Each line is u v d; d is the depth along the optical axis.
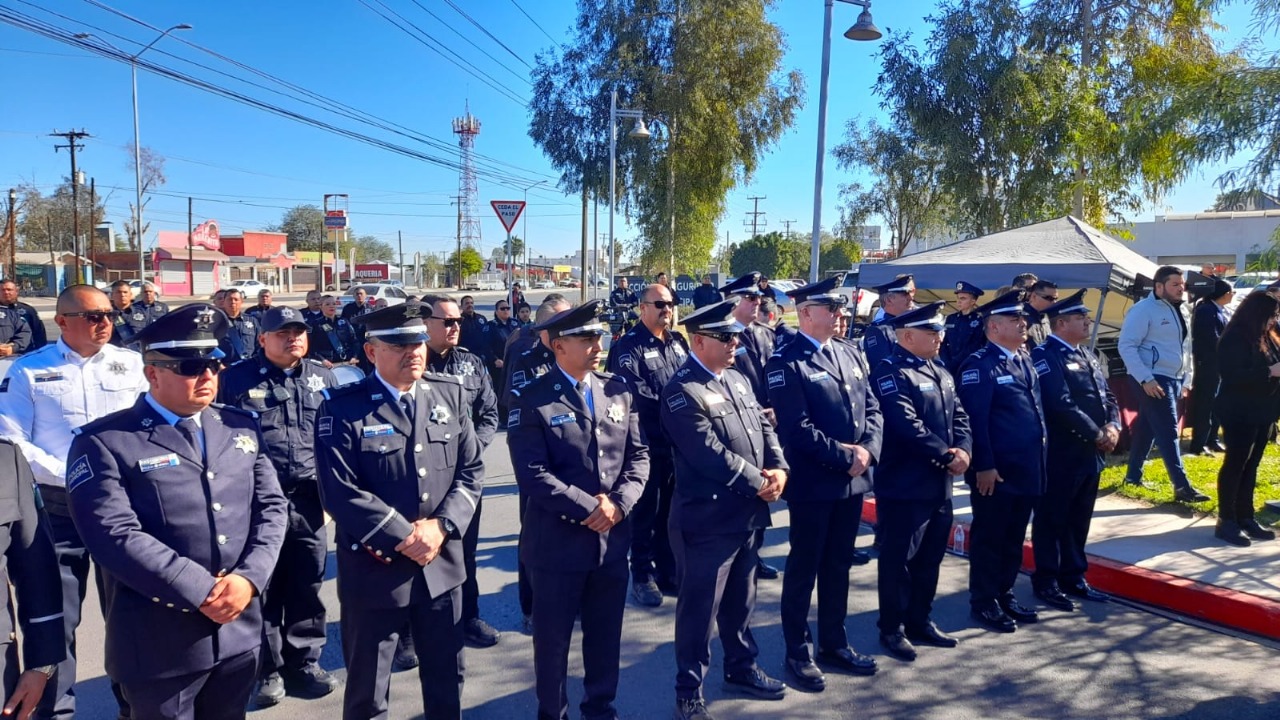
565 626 3.51
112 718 3.82
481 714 3.86
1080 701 3.90
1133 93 14.49
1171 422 6.61
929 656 4.38
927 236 19.62
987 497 4.68
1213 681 4.07
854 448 3.96
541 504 3.43
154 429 2.71
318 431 3.21
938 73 14.88
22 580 2.49
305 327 4.10
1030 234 9.57
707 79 25.05
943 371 4.52
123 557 2.51
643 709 3.89
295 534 3.99
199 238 61.09
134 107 27.27
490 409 5.17
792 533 4.12
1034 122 14.29
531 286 72.12
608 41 26.23
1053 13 15.05
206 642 2.68
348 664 3.22
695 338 3.86
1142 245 36.66
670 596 5.36
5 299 10.04
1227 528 5.64
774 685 3.96
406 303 3.26
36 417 3.79
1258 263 6.38
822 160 11.74
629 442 3.76
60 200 58.66
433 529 3.21
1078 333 5.12
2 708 2.38
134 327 10.34
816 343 4.21
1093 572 5.28
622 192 26.66
